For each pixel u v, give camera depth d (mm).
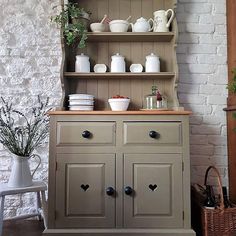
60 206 1575
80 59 1893
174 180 1589
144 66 2004
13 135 1809
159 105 1896
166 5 2039
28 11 2105
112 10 2035
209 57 2092
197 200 1718
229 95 2025
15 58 2092
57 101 2086
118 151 1602
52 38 2107
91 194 1584
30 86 2088
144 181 1589
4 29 2092
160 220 1573
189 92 2076
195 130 2068
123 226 1570
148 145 1606
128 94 2002
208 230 1530
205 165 2057
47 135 2055
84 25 1861
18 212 2025
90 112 1611
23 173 1720
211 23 2104
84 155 1603
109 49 2018
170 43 2018
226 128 2066
